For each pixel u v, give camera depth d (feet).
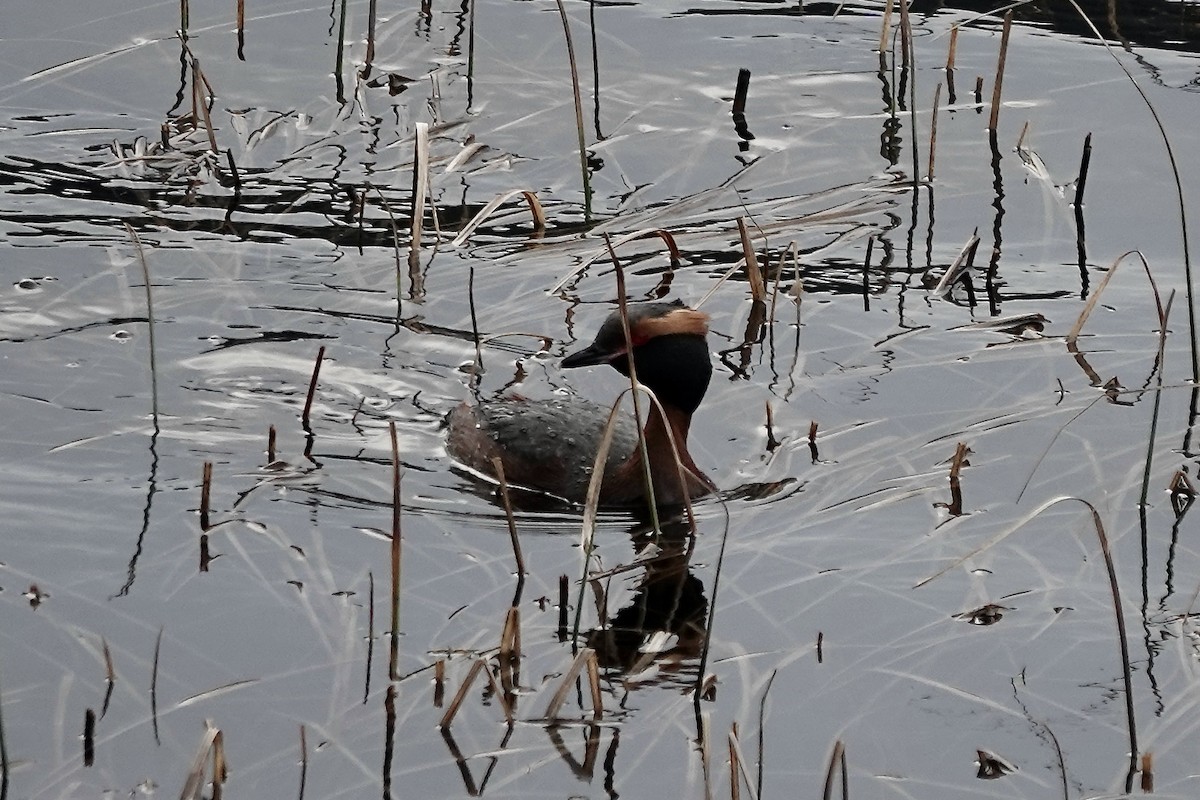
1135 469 41.55
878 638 34.50
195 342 48.06
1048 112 65.67
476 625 34.47
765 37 73.05
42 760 29.55
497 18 73.82
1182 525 38.86
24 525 37.63
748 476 42.16
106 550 36.83
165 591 35.22
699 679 32.24
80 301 49.83
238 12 70.38
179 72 67.67
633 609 35.45
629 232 56.90
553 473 42.09
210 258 53.31
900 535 38.78
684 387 41.42
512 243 55.88
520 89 67.67
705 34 73.20
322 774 29.58
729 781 29.84
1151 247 55.16
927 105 66.80
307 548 37.40
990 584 36.60
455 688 32.14
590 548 35.86
